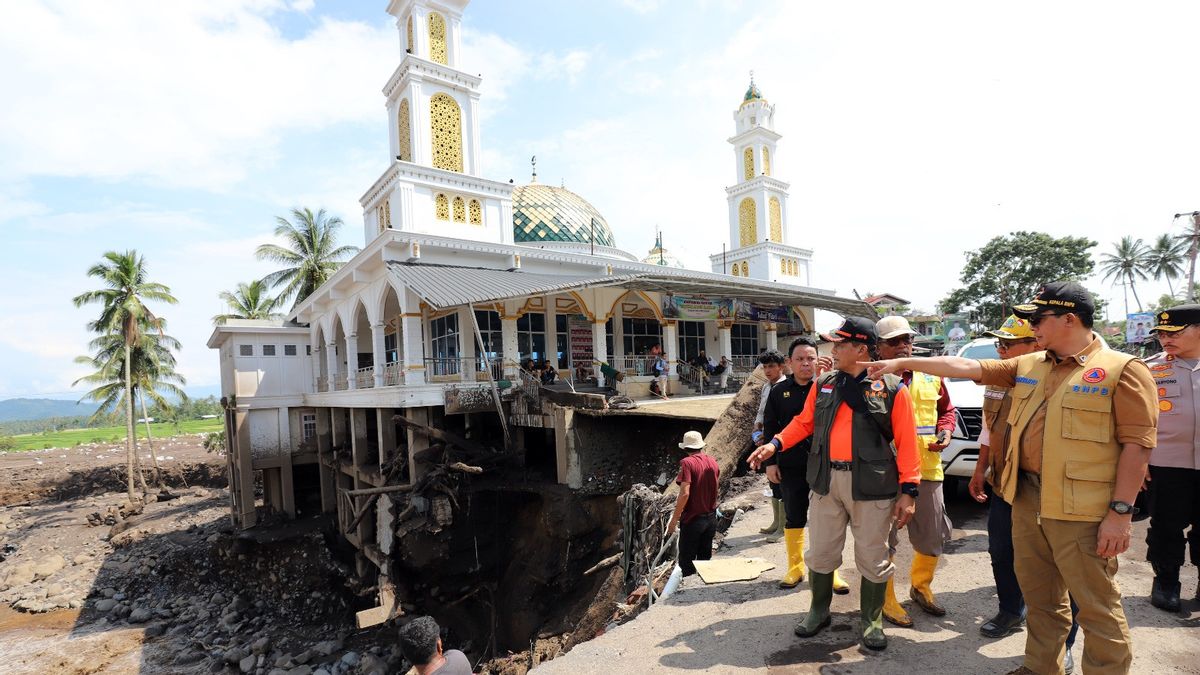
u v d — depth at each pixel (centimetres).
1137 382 283
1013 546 339
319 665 1630
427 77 2261
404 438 1942
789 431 452
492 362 1941
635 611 605
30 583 2394
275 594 2145
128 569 2441
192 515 3047
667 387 2102
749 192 3712
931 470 439
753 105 3759
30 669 1702
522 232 2925
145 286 3438
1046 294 313
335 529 2325
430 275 1673
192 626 1962
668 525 670
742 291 1867
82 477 3859
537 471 1546
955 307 4756
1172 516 428
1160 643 385
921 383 454
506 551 1545
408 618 1628
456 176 2238
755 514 766
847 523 405
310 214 3672
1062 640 320
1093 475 290
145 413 3800
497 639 1500
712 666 384
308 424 2702
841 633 416
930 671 358
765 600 485
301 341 2695
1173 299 4597
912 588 453
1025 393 326
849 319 392
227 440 2784
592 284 1519
